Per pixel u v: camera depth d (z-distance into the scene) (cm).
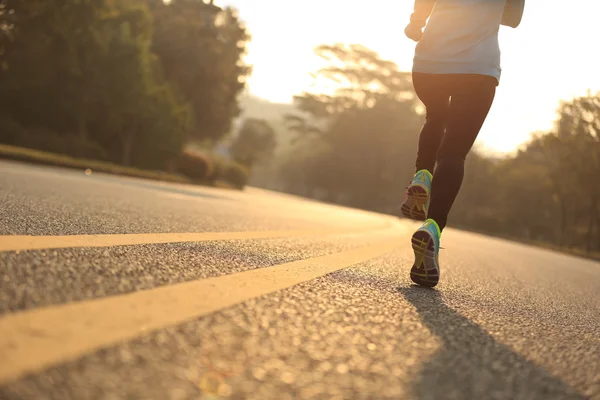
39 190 520
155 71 3750
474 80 272
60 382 85
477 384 118
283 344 126
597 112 3591
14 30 2422
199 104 4566
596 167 3656
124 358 100
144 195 777
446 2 279
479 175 6856
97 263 185
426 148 292
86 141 2916
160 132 3322
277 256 294
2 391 79
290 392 97
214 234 359
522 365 142
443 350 145
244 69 4978
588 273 793
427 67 282
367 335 148
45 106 2845
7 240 205
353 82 8456
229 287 182
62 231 258
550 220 6312
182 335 120
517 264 673
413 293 243
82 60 2758
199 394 89
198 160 4153
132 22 3180
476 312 219
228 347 117
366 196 8219
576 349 178
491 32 276
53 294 136
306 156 9388
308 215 1114
